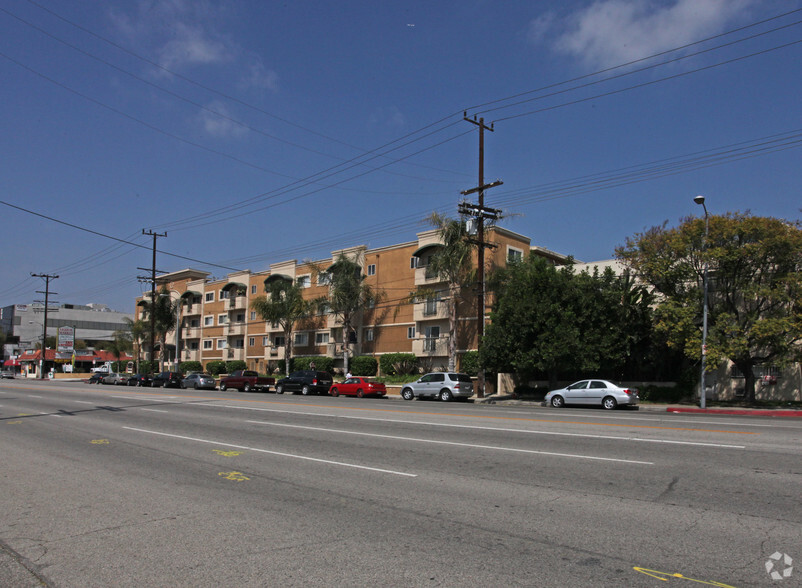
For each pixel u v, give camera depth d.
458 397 33.53
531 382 35.31
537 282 31.81
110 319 133.75
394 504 7.73
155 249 58.78
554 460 10.51
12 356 109.06
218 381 54.56
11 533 6.73
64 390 40.41
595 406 28.48
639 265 29.48
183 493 8.55
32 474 10.16
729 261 26.86
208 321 70.44
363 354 48.94
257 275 63.84
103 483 9.34
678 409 25.84
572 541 6.10
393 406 25.06
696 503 7.47
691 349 26.94
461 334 41.66
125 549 6.08
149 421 18.55
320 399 31.53
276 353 58.38
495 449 11.86
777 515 6.89
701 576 5.14
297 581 5.12
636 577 5.12
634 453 11.05
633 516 6.95
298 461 11.02
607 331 30.22
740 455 10.71
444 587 4.95
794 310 26.16
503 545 6.01
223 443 13.52
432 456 11.27
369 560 5.62
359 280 47.00
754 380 28.33
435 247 43.22
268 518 7.14
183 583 5.14
